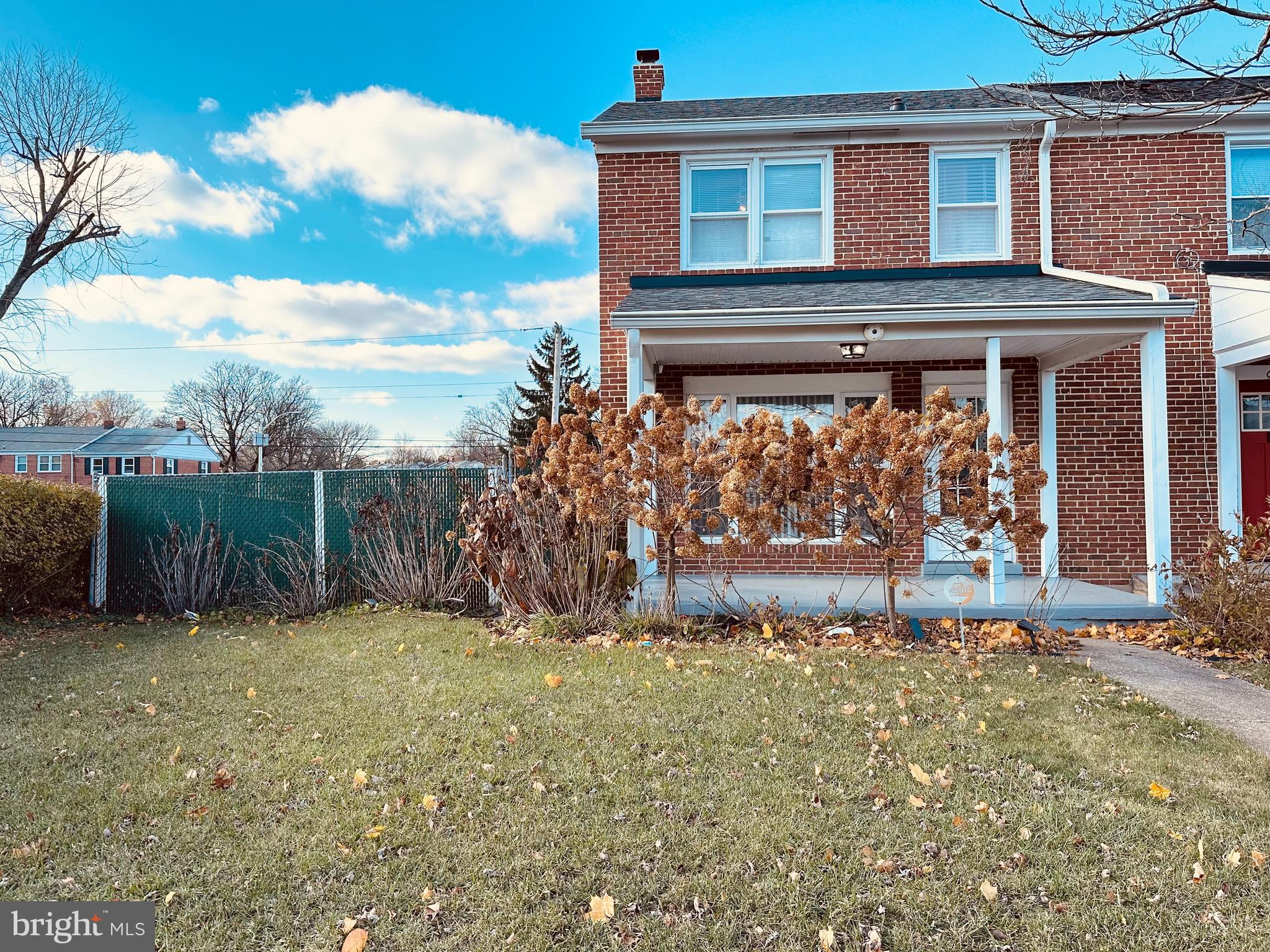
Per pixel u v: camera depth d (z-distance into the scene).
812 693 4.90
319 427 63.25
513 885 2.71
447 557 9.12
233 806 3.34
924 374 9.73
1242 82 7.29
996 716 4.43
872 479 6.36
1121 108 8.48
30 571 8.51
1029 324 7.38
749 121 9.77
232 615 8.67
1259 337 8.33
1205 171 9.43
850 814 3.22
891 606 6.60
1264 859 2.80
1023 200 9.71
